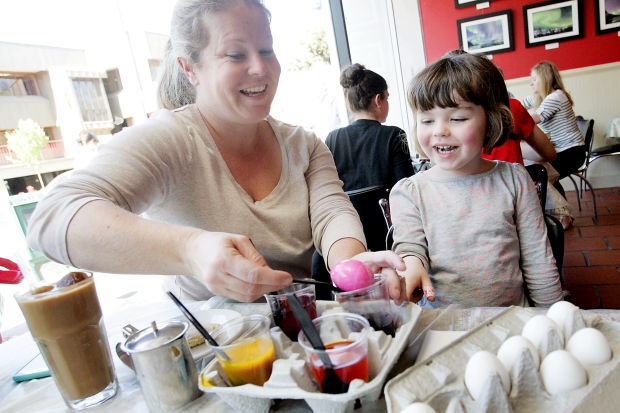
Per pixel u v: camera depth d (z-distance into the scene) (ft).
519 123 5.76
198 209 2.90
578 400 1.37
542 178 3.77
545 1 10.84
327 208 3.22
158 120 2.84
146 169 2.50
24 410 2.11
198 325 1.85
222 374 1.80
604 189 11.47
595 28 10.69
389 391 1.46
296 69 10.02
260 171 3.23
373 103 6.11
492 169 3.48
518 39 11.35
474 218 3.37
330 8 11.09
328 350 1.52
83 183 2.27
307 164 3.42
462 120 3.22
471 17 11.38
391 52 11.59
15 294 2.07
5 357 2.86
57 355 1.94
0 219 6.81
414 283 2.80
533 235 3.31
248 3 2.50
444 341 1.85
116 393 2.12
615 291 6.05
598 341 1.54
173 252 2.00
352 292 1.94
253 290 1.88
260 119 2.84
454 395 1.46
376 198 5.14
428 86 3.25
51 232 2.12
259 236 3.04
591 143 10.19
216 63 2.58
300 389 1.58
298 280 2.19
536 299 3.31
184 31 2.57
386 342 1.78
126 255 2.04
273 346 1.91
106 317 3.19
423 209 3.59
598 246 7.67
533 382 1.43
